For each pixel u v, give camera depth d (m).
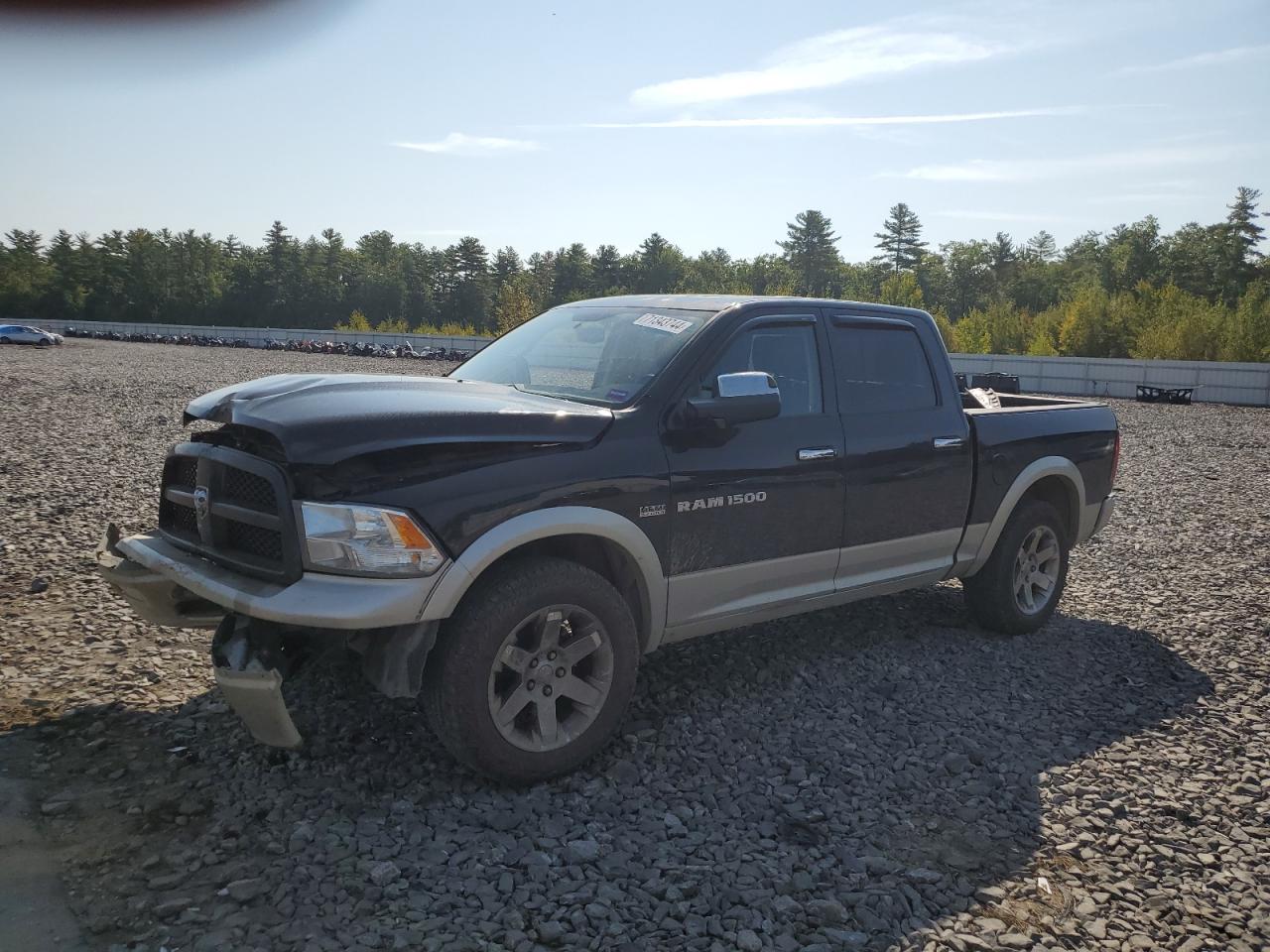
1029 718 4.48
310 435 3.13
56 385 23.05
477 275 139.50
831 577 4.64
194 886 2.81
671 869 3.06
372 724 3.97
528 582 3.41
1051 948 2.78
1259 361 47.34
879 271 143.38
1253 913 3.01
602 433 3.72
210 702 4.14
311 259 144.12
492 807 3.38
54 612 5.23
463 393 3.78
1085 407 6.17
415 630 3.24
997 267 134.50
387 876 2.90
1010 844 3.36
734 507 4.09
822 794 3.63
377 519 3.15
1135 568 7.57
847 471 4.54
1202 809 3.66
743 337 4.30
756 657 5.09
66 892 2.75
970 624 5.89
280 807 3.27
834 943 2.75
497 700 3.41
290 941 2.58
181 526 3.88
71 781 3.40
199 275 148.12
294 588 3.12
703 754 3.93
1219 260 102.19
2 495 8.41
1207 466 14.41
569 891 2.92
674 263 144.12
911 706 4.55
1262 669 5.27
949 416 5.12
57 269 137.38
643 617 3.94
